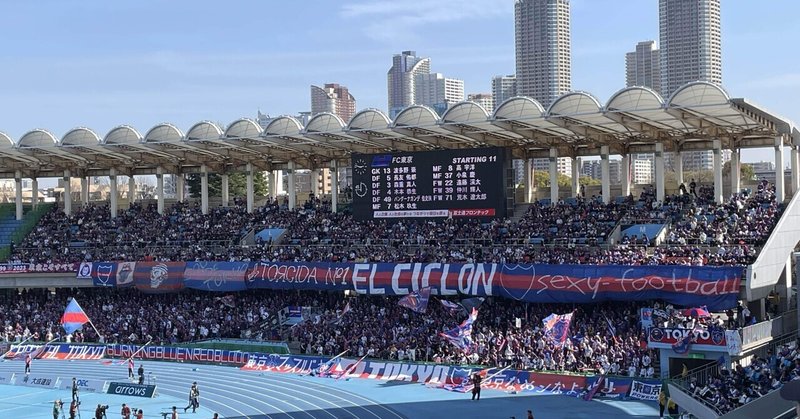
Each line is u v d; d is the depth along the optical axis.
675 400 56.94
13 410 68.94
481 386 70.06
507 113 82.88
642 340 68.44
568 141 95.12
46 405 70.62
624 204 90.25
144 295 100.31
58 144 103.25
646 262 75.75
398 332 80.00
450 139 96.88
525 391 67.81
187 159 112.88
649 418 57.50
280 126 95.19
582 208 91.69
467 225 93.00
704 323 65.62
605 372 66.38
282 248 99.06
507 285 80.00
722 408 49.03
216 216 112.38
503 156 91.94
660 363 65.94
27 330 95.19
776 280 73.56
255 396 71.06
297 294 93.81
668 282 72.12
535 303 81.38
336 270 88.88
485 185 92.50
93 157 111.38
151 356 88.31
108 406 65.31
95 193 194.75
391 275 85.94
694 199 88.44
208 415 65.06
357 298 90.94
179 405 68.81
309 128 93.69
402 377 74.44
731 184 89.12
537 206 94.69
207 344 86.44
